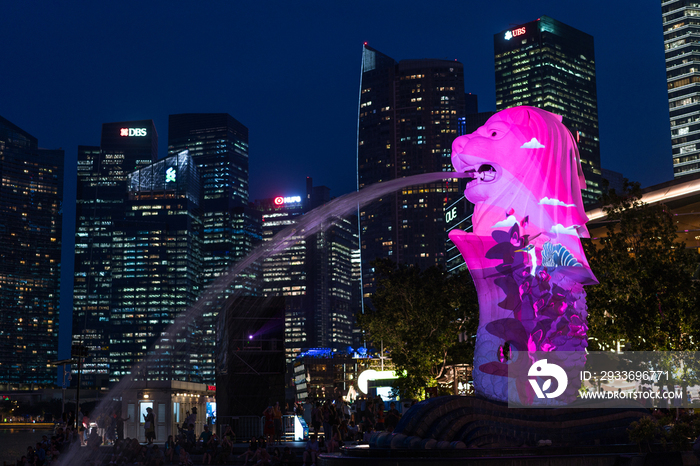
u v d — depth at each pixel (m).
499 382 26.44
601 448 22.94
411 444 23.19
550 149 28.58
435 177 30.72
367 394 92.31
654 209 35.75
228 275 51.84
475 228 28.67
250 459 34.84
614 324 33.78
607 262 34.88
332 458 23.98
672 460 21.31
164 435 52.28
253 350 48.59
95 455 41.16
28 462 39.31
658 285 32.47
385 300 55.62
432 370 54.06
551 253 28.06
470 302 52.84
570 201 28.72
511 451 22.53
